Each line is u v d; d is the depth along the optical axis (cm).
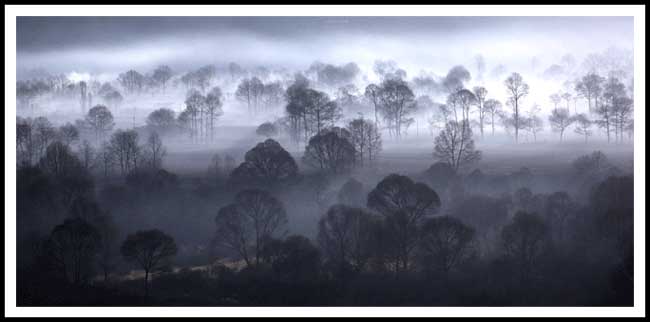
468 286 9625
